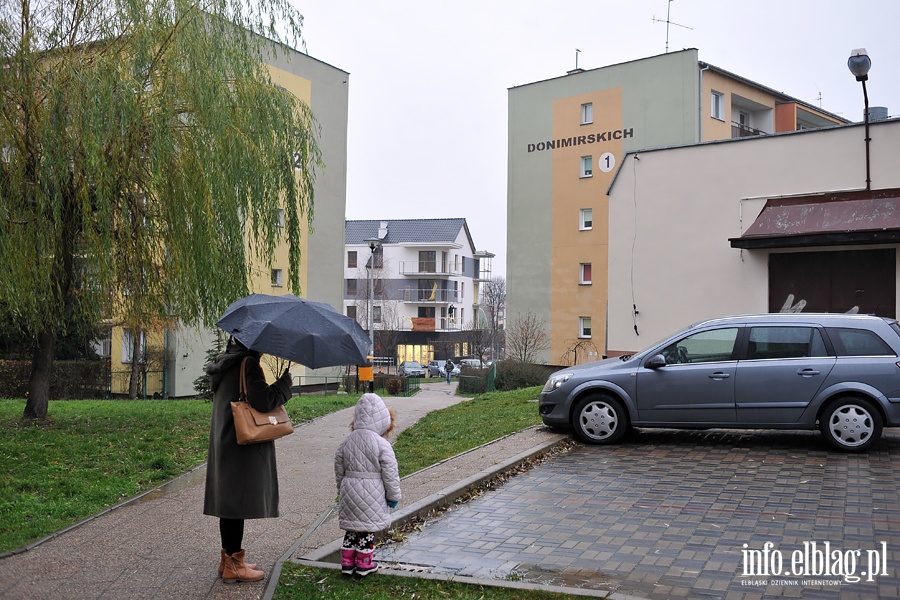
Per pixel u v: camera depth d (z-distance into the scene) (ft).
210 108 37.50
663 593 17.46
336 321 17.66
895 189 49.98
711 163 57.21
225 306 38.70
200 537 21.42
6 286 33.99
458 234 245.65
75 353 91.15
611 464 31.99
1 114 34.01
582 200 128.57
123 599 16.42
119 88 35.06
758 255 54.70
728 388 34.50
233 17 42.93
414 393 124.77
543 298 132.26
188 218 37.37
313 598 16.52
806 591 17.42
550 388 37.47
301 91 111.55
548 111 132.77
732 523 22.93
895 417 32.48
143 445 35.76
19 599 16.34
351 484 17.80
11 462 30.86
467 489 27.22
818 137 52.90
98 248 35.70
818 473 29.25
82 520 23.16
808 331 34.35
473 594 16.99
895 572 18.49
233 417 17.25
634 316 60.29
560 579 18.54
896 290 49.03
